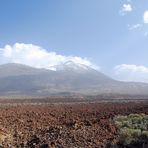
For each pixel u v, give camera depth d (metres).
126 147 19.84
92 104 66.31
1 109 46.16
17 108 50.19
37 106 58.31
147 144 19.64
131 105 57.28
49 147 20.28
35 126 28.97
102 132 23.56
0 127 26.38
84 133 23.19
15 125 29.12
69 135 22.66
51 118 35.22
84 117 35.94
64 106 58.72
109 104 64.69
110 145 20.34
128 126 24.89
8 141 22.48
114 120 28.89
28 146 21.47
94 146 20.34
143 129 23.52
